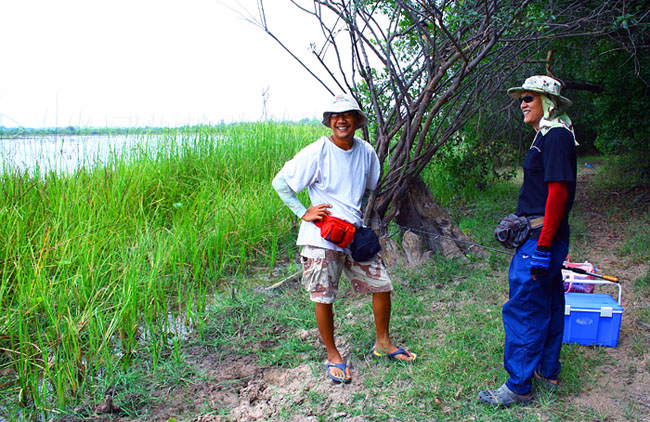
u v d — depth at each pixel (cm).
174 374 336
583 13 587
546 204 259
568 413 274
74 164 639
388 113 579
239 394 317
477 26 491
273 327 405
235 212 615
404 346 361
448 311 414
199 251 528
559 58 697
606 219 700
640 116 781
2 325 365
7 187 542
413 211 583
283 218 673
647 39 643
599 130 1048
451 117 680
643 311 388
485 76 574
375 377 324
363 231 315
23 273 414
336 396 307
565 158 253
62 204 529
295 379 330
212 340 387
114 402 306
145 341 379
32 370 332
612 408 277
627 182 905
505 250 562
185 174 747
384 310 335
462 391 300
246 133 939
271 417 289
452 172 841
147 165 710
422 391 302
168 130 830
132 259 452
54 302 393
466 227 687
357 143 325
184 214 611
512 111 825
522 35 499
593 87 801
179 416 295
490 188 938
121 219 552
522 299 275
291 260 578
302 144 958
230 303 444
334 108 301
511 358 283
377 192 529
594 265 508
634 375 307
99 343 369
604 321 341
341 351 361
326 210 313
